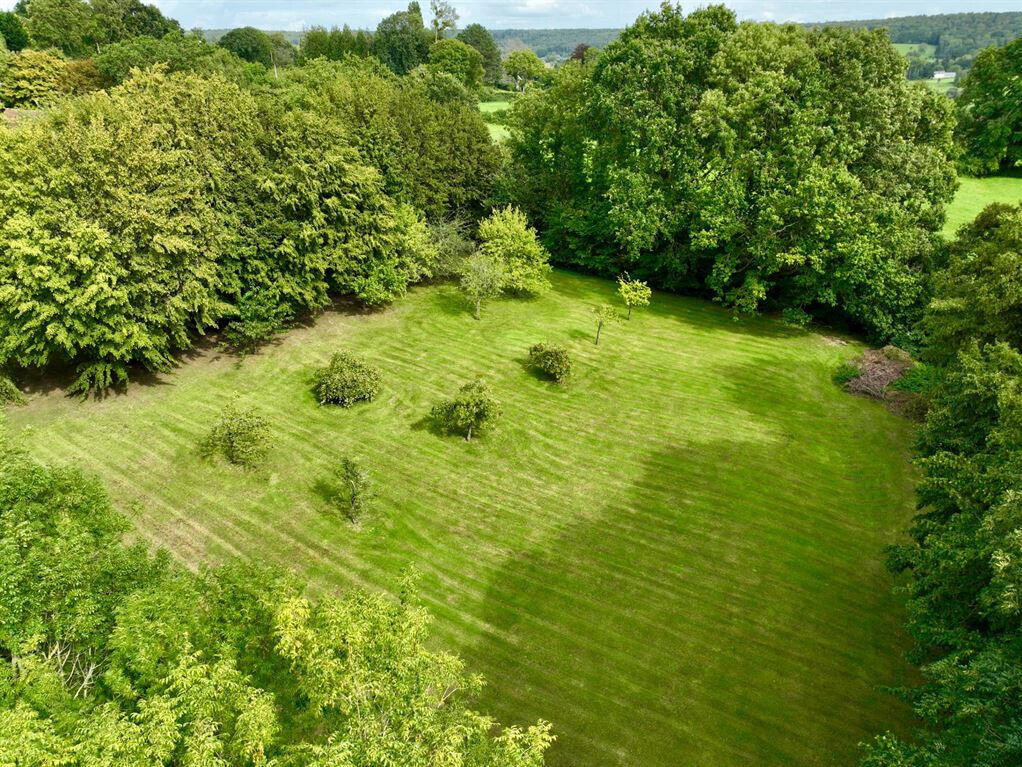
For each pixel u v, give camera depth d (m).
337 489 21.66
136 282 24.19
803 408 28.16
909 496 22.12
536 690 14.84
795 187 34.22
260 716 8.10
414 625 10.21
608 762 13.25
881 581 18.44
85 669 11.39
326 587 17.56
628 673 15.36
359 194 32.03
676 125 38.50
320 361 30.25
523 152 51.81
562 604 17.39
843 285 34.41
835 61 36.72
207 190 27.83
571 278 44.97
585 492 22.16
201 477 21.73
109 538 12.81
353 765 7.49
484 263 36.12
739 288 37.47
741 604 17.50
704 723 14.16
